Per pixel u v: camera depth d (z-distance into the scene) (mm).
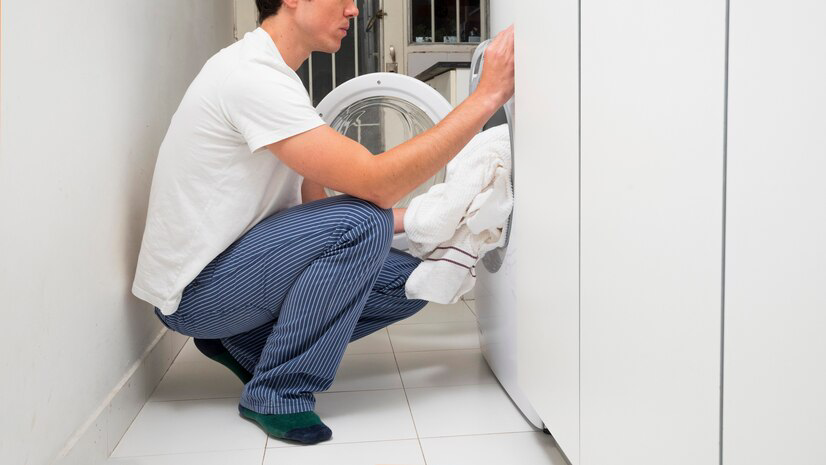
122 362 1600
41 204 1162
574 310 1084
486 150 1636
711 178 669
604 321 957
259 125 1428
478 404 1676
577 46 1031
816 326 531
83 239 1360
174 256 1525
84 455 1300
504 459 1369
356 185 1443
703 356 696
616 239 904
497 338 1777
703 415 699
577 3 1027
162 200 1531
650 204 801
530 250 1350
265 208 1610
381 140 2471
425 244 1689
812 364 538
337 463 1366
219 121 1473
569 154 1084
